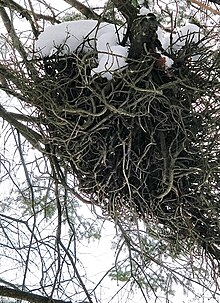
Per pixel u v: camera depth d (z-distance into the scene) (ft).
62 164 6.66
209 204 6.04
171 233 6.50
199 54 5.84
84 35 6.08
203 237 6.38
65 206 7.37
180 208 6.00
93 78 5.47
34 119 6.16
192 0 6.68
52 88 5.81
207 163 5.82
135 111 5.60
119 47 5.76
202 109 5.92
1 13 7.67
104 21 6.78
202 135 5.89
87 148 5.96
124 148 5.57
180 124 5.75
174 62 5.79
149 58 5.47
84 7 7.11
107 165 5.91
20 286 8.33
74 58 5.71
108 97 5.45
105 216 6.97
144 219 6.29
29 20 7.14
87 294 7.11
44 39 6.11
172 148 5.82
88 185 6.38
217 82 5.83
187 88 5.74
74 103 5.79
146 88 5.39
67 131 5.90
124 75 5.40
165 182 5.69
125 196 6.17
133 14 5.92
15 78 6.04
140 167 5.82
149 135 5.75
